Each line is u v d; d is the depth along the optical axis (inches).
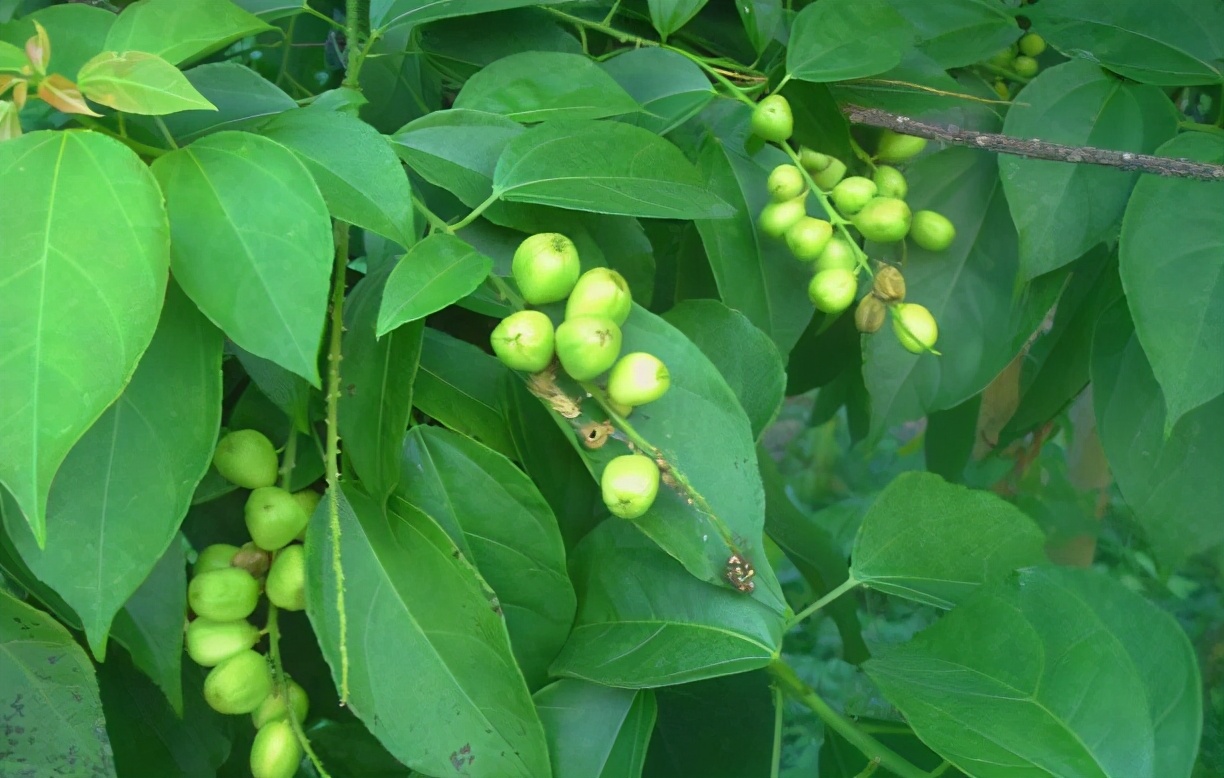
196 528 19.5
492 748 14.2
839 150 19.9
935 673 15.3
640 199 15.5
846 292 18.2
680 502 14.7
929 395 20.5
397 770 20.1
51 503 12.6
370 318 15.8
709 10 23.1
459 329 21.0
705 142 19.7
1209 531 21.2
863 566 17.3
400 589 14.6
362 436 15.2
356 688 14.1
